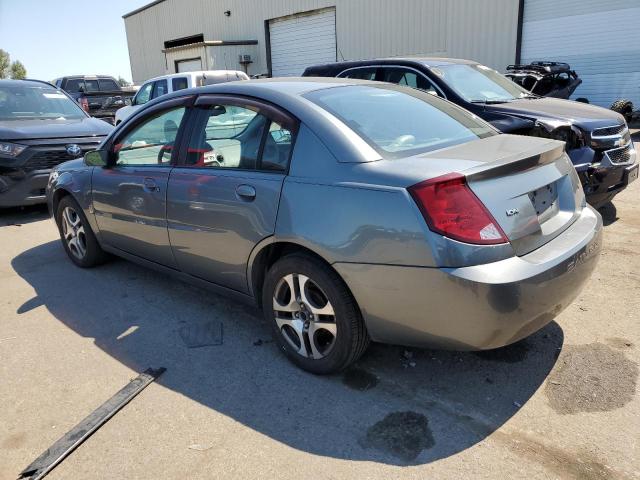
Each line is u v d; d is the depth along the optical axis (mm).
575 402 2609
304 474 2227
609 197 5176
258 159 3029
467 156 2609
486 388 2766
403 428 2486
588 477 2137
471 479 2152
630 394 2645
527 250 2479
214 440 2463
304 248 2836
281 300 3027
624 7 12422
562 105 5812
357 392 2785
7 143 6566
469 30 15000
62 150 6824
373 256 2461
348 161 2627
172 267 3814
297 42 20453
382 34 17219
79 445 2463
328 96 3098
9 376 3066
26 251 5465
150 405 2742
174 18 26516
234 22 22984
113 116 15117
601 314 3480
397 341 2637
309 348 2939
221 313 3791
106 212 4207
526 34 14062
